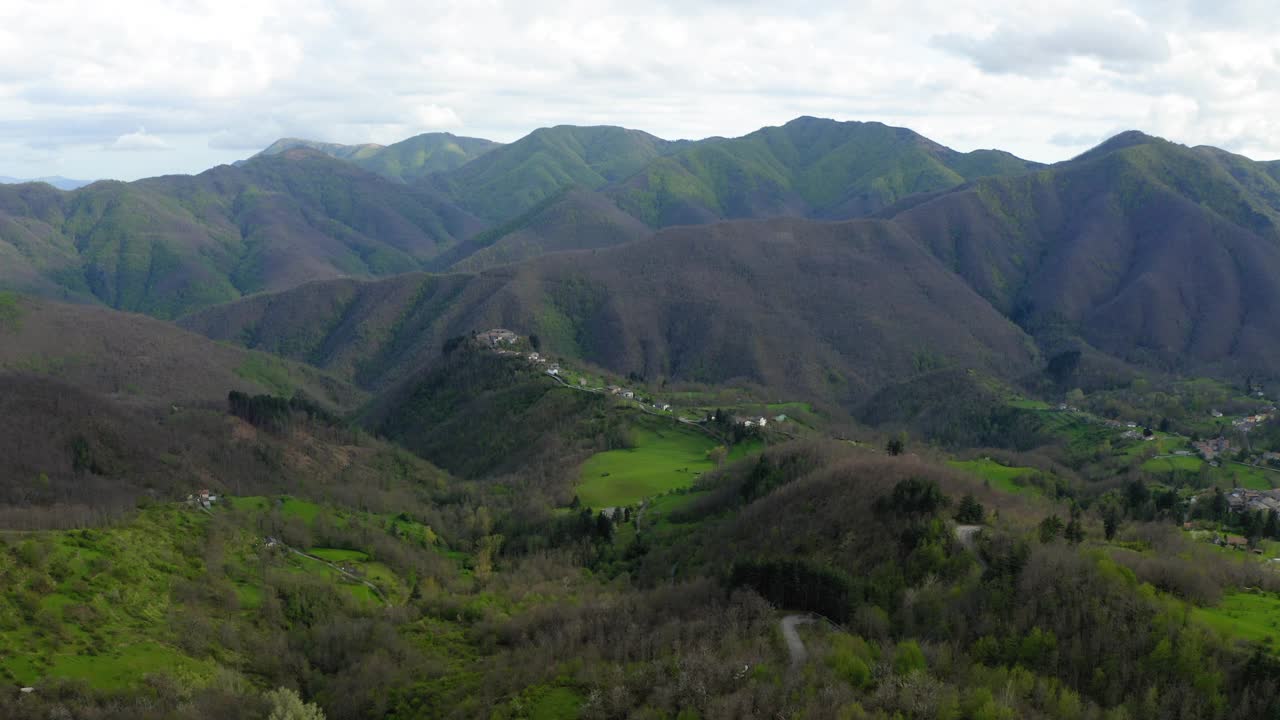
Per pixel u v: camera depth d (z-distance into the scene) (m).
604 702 92.62
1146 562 107.69
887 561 118.06
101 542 131.75
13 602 108.50
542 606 135.50
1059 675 86.56
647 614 121.31
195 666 108.56
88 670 100.62
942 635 96.62
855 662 88.38
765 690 86.38
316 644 124.94
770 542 139.50
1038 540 116.06
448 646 127.75
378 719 106.25
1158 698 81.56
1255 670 81.19
